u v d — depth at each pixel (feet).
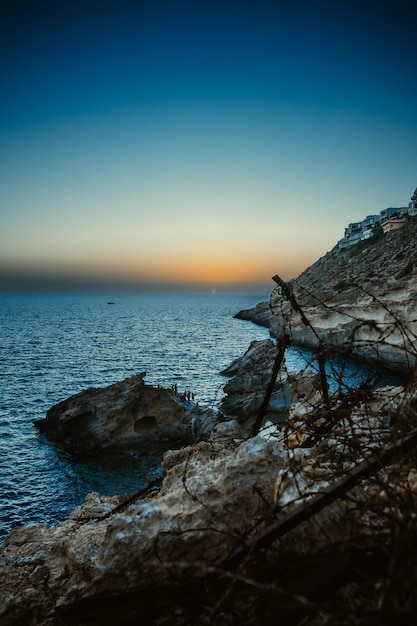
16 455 108.78
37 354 294.46
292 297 15.89
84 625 10.24
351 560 8.28
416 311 134.31
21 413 145.48
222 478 12.55
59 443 114.52
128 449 109.19
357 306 186.91
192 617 9.04
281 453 13.10
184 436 110.83
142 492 20.12
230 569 9.25
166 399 117.91
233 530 10.32
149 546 10.88
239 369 194.08
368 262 288.30
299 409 18.57
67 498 89.40
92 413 114.21
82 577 14.49
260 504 11.60
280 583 8.23
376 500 10.52
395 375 116.06
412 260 205.57
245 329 484.74
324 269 390.63
